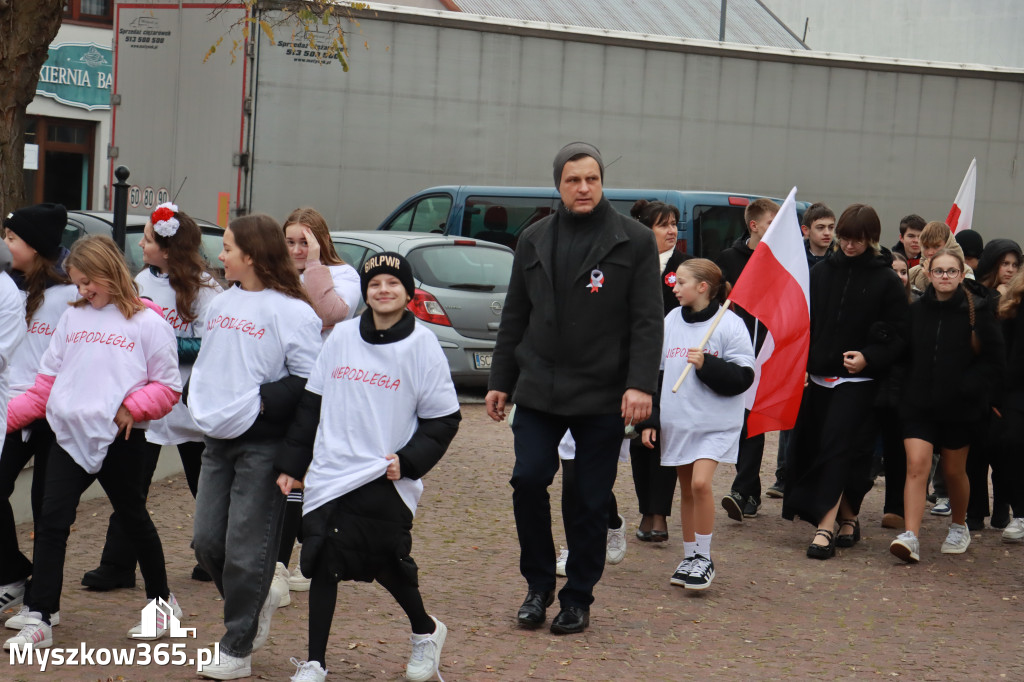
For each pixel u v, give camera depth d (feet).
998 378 23.24
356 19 48.75
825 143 55.06
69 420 15.94
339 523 14.37
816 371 23.35
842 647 17.72
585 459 17.62
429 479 28.40
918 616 19.52
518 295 18.11
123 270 16.46
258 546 15.01
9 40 28.14
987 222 56.85
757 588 20.85
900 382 23.58
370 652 16.34
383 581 14.90
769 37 83.41
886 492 26.03
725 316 21.02
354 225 49.78
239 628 14.96
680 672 16.22
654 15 77.41
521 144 51.49
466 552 22.18
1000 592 21.12
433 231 49.06
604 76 52.13
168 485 26.45
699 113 53.47
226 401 14.93
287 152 48.44
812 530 25.45
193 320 18.71
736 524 25.77
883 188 55.77
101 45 87.66
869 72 55.16
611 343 17.37
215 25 48.08
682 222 44.78
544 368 17.51
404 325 14.82
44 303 18.29
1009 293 23.53
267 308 15.14
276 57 47.91
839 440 23.09
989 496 30.71
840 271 23.38
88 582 18.56
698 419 20.52
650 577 21.24
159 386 16.34
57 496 15.99
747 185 54.39
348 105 49.11
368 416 14.53
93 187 88.63
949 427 23.40
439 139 50.47
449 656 16.40
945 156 56.18
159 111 49.52
